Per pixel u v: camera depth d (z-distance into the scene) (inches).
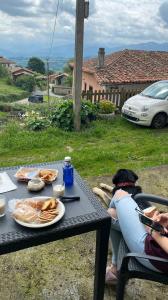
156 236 86.8
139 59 831.1
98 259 96.6
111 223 96.3
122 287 91.2
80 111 342.3
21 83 2982.3
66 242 139.0
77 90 331.6
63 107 354.9
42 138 304.5
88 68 830.5
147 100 375.6
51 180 106.0
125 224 97.0
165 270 86.6
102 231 91.1
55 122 349.7
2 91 2645.2
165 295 112.8
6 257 128.9
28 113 407.5
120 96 456.8
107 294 111.4
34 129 343.6
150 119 363.3
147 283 117.6
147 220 90.4
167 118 377.1
